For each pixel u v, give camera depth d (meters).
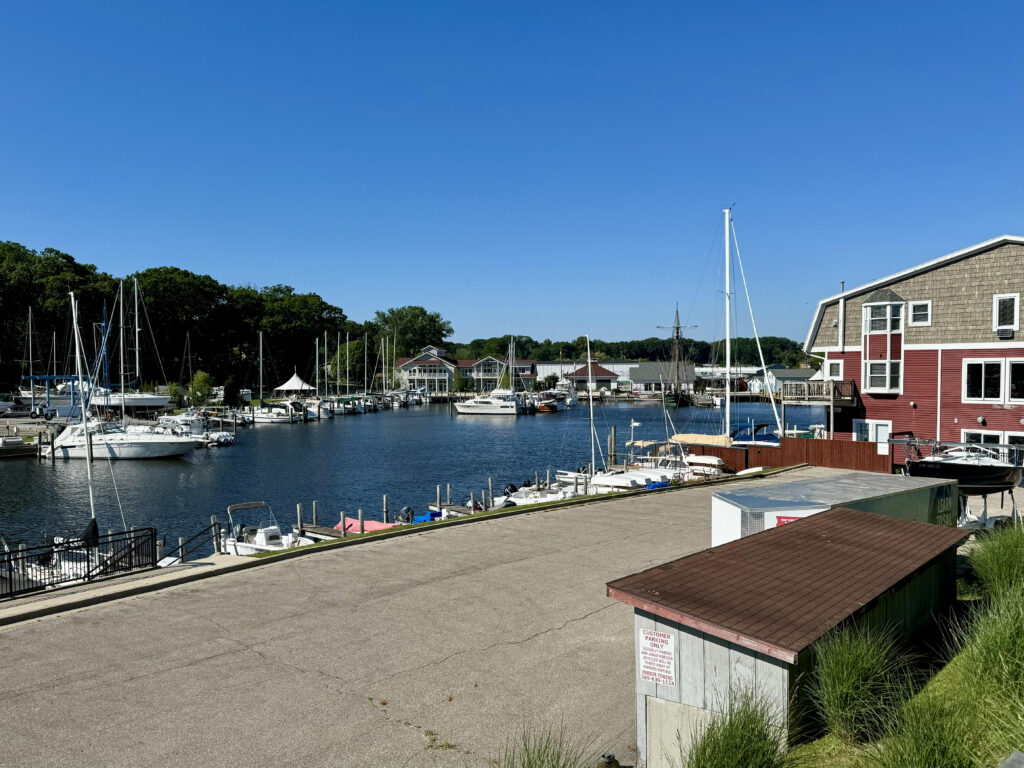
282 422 88.38
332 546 15.62
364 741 7.28
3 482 42.28
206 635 10.25
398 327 175.88
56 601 11.48
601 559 14.62
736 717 5.52
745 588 6.84
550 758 6.08
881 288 33.16
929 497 12.91
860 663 6.00
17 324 92.94
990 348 29.86
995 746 5.29
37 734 7.36
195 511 34.28
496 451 60.38
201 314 112.19
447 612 11.26
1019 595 7.53
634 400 134.38
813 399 34.91
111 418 64.38
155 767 6.76
